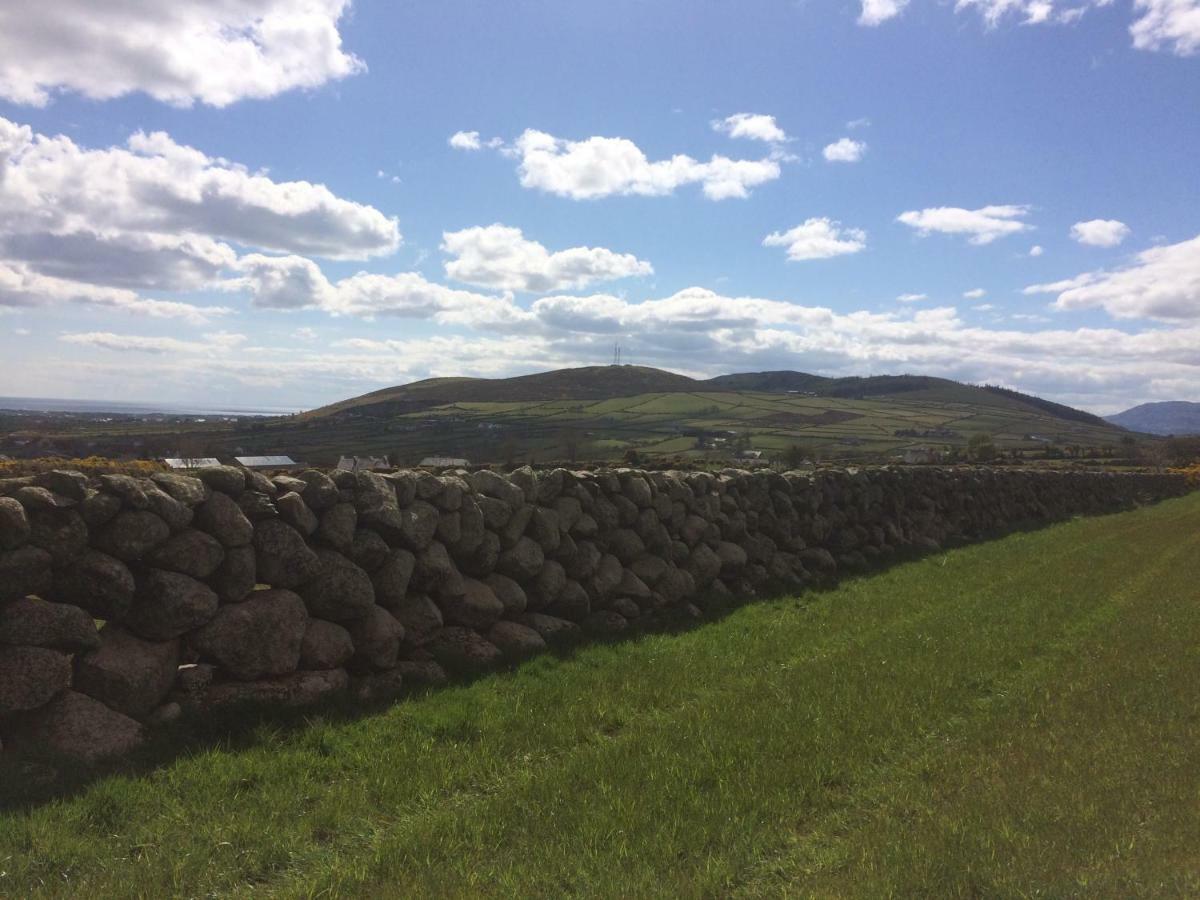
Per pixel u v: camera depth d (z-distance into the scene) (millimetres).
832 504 15508
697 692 7531
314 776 5344
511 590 8664
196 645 5902
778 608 11797
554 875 4125
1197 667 8234
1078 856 4234
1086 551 18438
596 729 6523
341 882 4027
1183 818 4656
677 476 11859
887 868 4141
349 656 6805
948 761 5707
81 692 5273
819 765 5602
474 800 5141
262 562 6383
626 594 10180
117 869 4055
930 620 10719
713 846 4504
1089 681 7746
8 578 4949
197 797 4844
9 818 4312
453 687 7266
